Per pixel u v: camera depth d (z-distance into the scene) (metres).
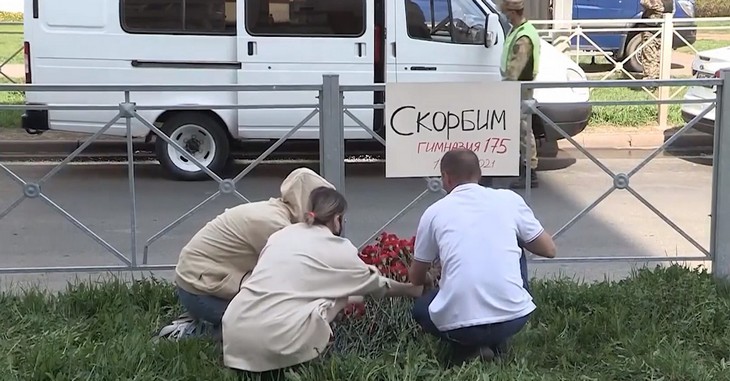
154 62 8.83
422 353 4.08
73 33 8.79
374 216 7.63
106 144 10.73
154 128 5.24
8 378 3.86
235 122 8.96
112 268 5.23
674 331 4.53
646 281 5.20
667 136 11.30
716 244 5.30
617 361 4.17
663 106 11.84
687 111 9.70
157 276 5.64
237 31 8.76
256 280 3.91
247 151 10.49
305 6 8.77
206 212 7.82
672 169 9.85
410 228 7.25
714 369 4.09
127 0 8.73
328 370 3.88
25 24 8.83
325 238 3.97
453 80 9.02
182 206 8.03
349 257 3.96
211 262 4.34
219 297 4.36
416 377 3.87
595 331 4.52
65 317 4.75
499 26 8.96
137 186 8.88
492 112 4.96
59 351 4.13
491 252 3.92
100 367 3.99
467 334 3.91
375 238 5.38
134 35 8.77
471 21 8.99
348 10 8.80
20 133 11.29
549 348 4.35
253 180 9.16
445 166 4.17
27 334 4.46
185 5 8.76
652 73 13.55
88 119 8.87
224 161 9.09
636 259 5.44
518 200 4.12
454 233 3.94
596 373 4.09
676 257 5.51
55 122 8.85
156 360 4.12
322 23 8.80
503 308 3.89
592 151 10.95
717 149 5.20
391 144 4.98
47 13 8.78
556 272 5.82
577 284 5.22
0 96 13.00
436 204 4.07
